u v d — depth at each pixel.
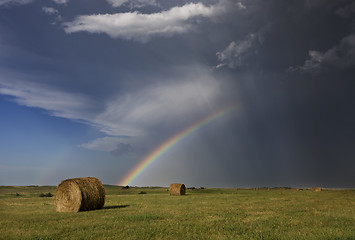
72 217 17.05
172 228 12.63
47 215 18.34
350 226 13.15
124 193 58.28
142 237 10.85
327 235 10.97
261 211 19.58
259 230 12.18
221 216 16.86
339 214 17.58
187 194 48.81
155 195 45.47
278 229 12.41
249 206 23.23
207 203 26.56
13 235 11.48
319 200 30.23
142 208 22.02
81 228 13.00
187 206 23.45
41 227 13.35
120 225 13.57
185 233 11.68
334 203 26.17
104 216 17.25
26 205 26.92
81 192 21.92
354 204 25.02
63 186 22.45
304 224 13.83
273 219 15.46
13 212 20.53
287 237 10.73
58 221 15.34
